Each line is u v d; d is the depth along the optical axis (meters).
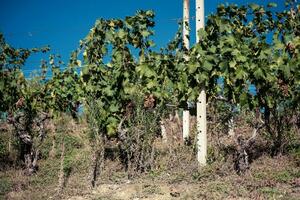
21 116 12.37
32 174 11.63
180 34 11.38
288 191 8.42
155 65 11.15
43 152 13.85
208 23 10.66
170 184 9.60
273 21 11.38
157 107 10.99
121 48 11.44
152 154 10.81
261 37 11.08
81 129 14.17
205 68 10.43
